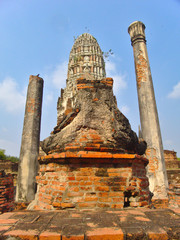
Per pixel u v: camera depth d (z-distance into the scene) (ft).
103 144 10.72
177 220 6.80
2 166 66.54
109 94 12.79
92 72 91.45
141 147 13.55
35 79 30.14
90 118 11.60
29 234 5.61
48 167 11.04
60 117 82.89
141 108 30.48
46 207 10.30
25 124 27.68
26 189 24.30
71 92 87.35
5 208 22.97
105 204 9.39
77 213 7.82
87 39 100.37
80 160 9.88
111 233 5.59
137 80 32.48
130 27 36.11
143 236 5.58
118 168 10.23
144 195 10.91
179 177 47.57
